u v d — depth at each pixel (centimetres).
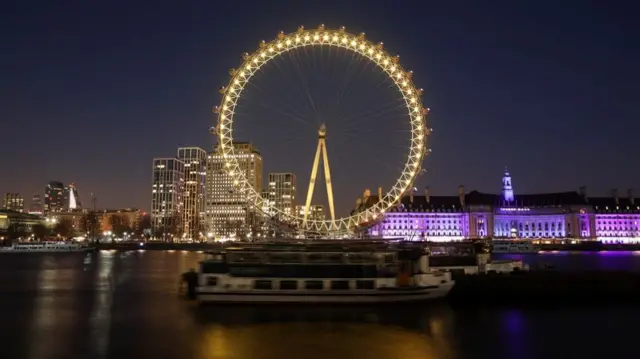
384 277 6234
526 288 6462
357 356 4206
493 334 4919
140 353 4300
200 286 6206
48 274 11281
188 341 4662
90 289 8262
